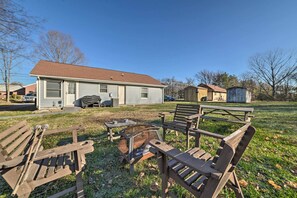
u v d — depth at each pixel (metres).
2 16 5.26
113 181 2.04
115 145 3.32
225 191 1.78
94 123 5.61
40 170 1.56
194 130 2.73
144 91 15.14
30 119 6.45
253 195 1.71
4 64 18.02
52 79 9.99
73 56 24.67
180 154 1.33
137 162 2.28
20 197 1.28
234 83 35.66
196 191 1.28
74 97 11.05
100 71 14.13
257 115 6.91
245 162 2.47
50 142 3.50
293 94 22.33
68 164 1.70
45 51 21.19
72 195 1.75
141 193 1.81
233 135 1.05
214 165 1.03
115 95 13.19
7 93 19.33
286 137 3.65
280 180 1.99
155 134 2.91
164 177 1.52
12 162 1.26
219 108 4.33
